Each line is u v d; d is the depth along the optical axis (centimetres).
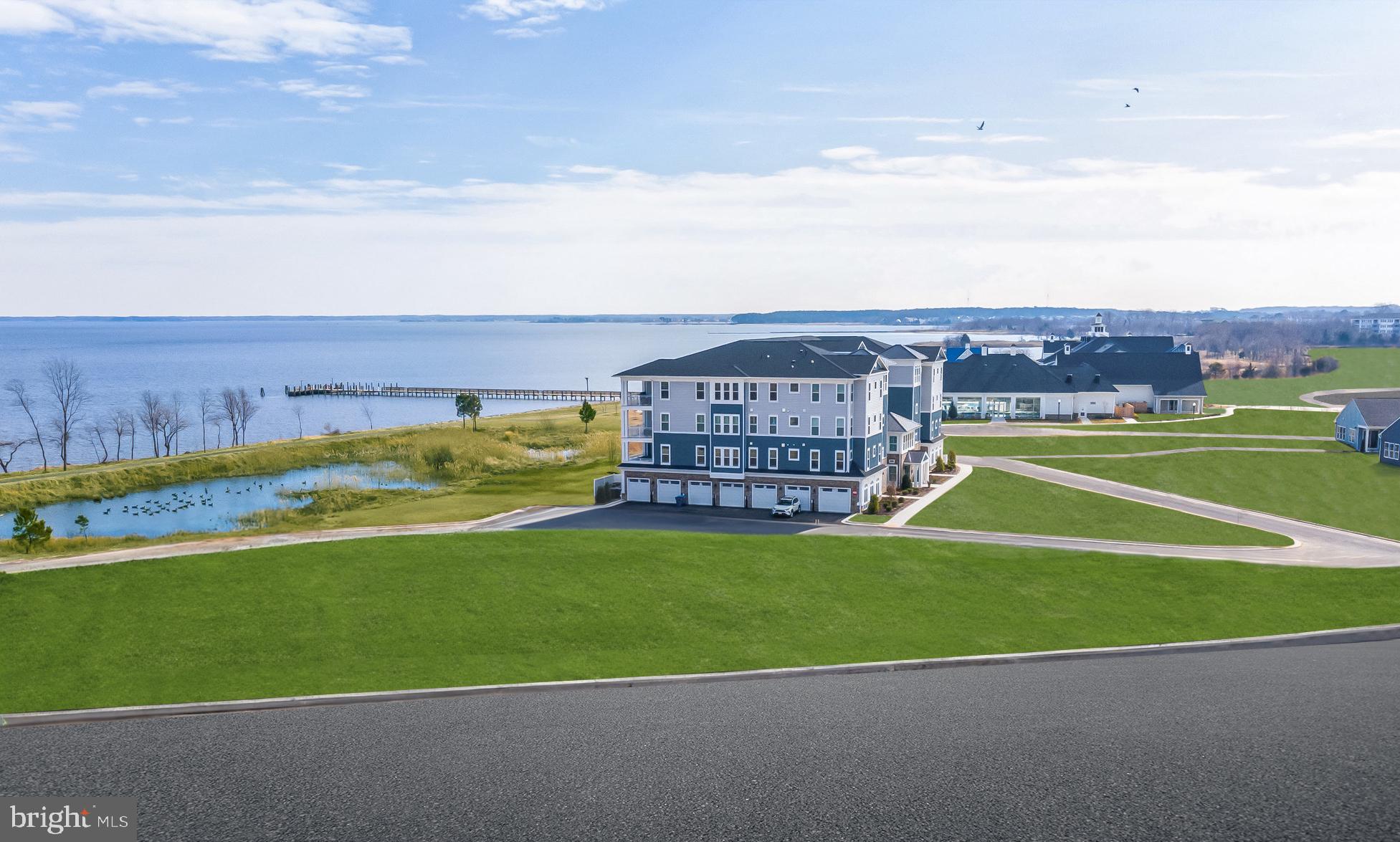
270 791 1997
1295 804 1898
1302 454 9688
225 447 12825
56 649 3184
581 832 1794
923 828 1797
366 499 8000
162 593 3803
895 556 4838
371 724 2447
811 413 6819
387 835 1789
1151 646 3362
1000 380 12488
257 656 3142
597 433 11669
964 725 2392
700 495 7069
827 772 2080
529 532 5006
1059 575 4541
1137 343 15612
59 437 14062
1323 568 4809
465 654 3200
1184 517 6906
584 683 2841
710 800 1930
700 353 7481
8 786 2036
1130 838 1758
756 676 2967
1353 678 2855
